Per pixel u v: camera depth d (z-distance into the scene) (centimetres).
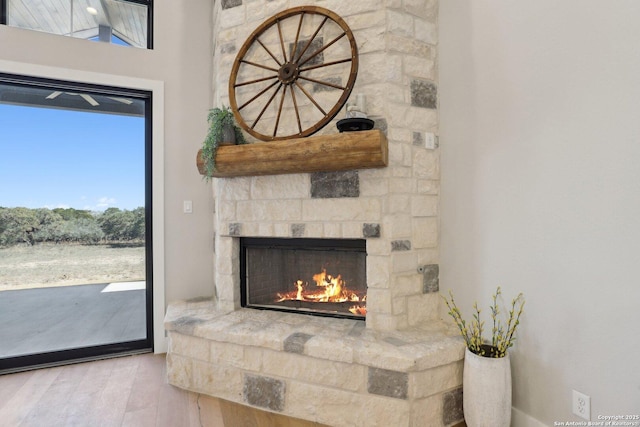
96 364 249
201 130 284
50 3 250
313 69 218
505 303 177
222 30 246
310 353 182
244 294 248
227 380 204
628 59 124
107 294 281
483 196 189
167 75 274
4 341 254
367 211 202
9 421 179
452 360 173
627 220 125
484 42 188
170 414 188
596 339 136
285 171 210
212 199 284
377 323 201
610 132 130
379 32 200
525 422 166
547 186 155
